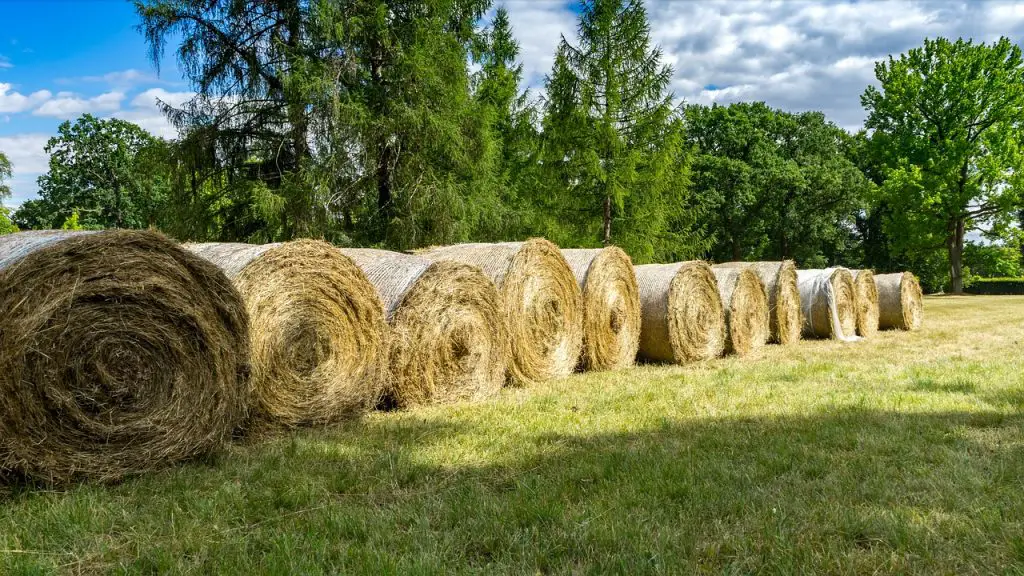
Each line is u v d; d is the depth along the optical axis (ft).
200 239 52.06
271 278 16.87
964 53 114.01
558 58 60.13
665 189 64.13
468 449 15.02
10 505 11.45
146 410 13.50
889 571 8.82
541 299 26.07
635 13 59.31
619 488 12.05
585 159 59.36
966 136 116.98
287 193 50.85
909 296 50.29
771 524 10.24
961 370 26.48
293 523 10.62
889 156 120.37
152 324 13.58
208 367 14.51
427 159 57.67
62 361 12.39
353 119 51.72
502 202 72.64
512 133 83.20
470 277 22.38
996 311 68.08
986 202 114.93
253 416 16.49
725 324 34.86
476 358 22.53
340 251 18.51
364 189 56.44
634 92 59.77
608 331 29.37
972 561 9.06
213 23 53.26
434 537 9.86
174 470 13.69
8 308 11.74
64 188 141.38
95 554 9.43
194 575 8.79
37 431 12.06
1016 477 12.59
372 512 11.03
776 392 22.21
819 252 141.59
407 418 19.04
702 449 14.85
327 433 17.10
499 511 10.82
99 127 142.00
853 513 10.64
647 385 24.31
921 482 12.29
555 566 9.04
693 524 10.38
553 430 16.88
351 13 55.26
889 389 22.36
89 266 12.72
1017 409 18.56
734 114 132.16
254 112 54.24
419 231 55.62
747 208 128.77
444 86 57.11
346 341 18.65
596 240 63.46
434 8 58.23
